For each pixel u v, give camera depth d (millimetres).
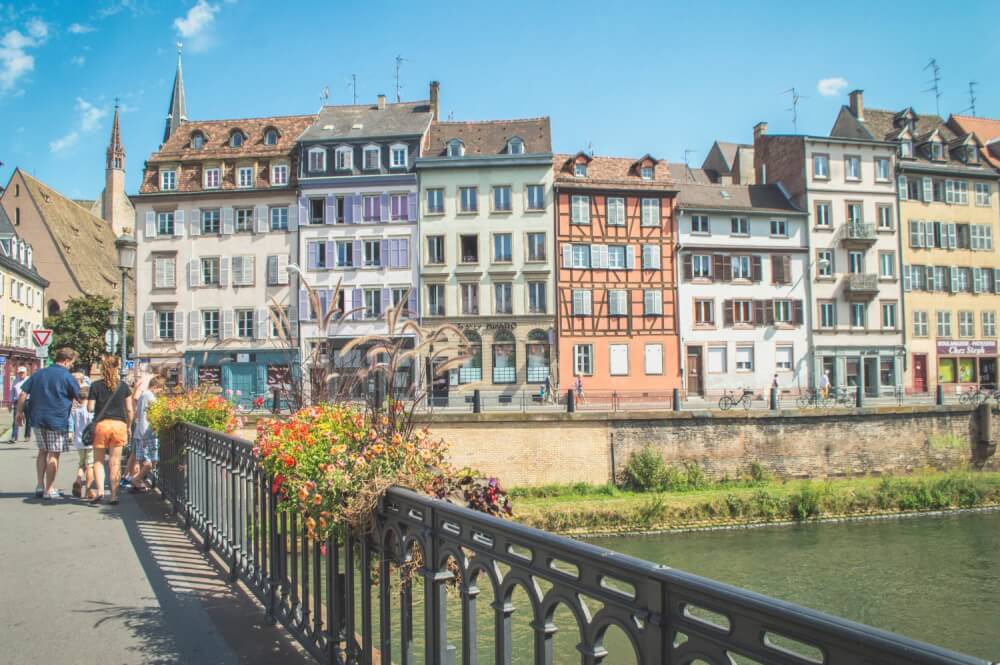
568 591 2344
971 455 29172
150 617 5191
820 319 41906
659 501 22391
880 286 42906
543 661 2453
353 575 3824
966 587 16203
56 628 4965
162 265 41000
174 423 9164
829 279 42094
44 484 10180
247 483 5730
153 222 41219
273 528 4957
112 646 4637
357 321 39188
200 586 5969
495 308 39125
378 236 39750
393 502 3568
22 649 4578
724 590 1806
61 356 10242
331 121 43469
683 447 26172
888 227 43344
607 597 2182
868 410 28078
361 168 40250
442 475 3932
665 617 1998
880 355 42594
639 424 25875
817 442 27547
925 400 33031
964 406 29188
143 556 6953
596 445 25500
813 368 41406
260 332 40094
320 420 4480
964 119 50156
